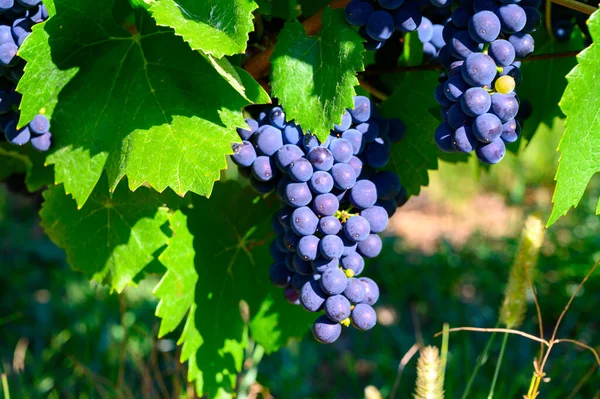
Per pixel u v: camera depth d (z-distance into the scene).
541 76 0.91
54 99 0.78
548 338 1.87
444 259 2.29
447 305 2.10
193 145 0.75
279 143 0.79
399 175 0.87
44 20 0.79
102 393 1.22
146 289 2.04
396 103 0.85
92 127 0.78
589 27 0.70
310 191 0.78
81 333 1.76
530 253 0.91
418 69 0.84
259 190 0.81
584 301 1.98
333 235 0.77
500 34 0.75
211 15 0.75
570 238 2.37
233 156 0.79
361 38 0.76
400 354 1.85
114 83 0.78
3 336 1.89
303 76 0.77
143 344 1.68
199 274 0.87
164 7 0.74
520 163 3.08
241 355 0.90
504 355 1.54
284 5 0.86
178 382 1.18
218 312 0.88
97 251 0.88
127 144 0.76
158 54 0.78
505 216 2.90
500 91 0.74
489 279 2.20
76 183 0.78
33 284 2.25
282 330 0.91
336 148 0.78
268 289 0.90
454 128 0.75
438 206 3.07
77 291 2.09
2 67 0.80
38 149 0.79
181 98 0.77
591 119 0.72
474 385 1.59
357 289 0.77
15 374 1.57
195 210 0.87
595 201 2.50
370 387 0.87
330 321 0.78
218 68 0.74
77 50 0.78
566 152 0.71
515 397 1.49
